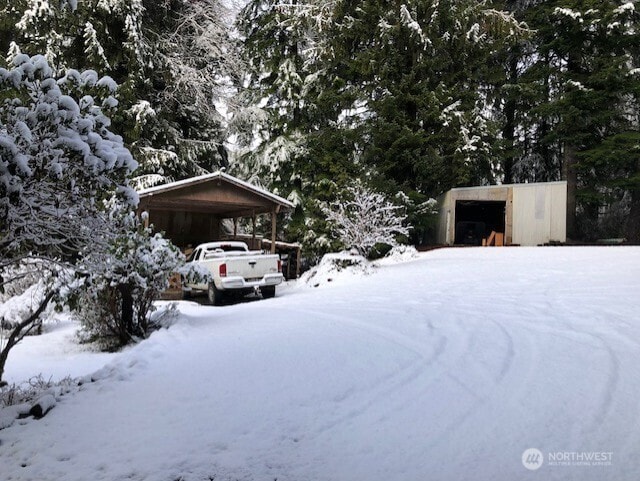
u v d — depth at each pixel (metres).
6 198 3.63
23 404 4.29
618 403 3.61
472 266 12.16
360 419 3.64
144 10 17.84
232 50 21.30
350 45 20.38
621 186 19.98
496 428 3.37
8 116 3.90
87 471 3.07
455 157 18.44
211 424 3.67
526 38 20.28
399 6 19.05
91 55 15.73
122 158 4.38
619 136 19.33
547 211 17.19
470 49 19.41
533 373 4.33
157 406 4.09
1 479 3.07
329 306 8.68
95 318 7.95
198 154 20.48
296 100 21.92
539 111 21.62
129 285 7.90
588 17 20.23
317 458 3.11
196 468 3.04
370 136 19.97
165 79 18.94
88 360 6.94
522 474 2.80
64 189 4.07
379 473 2.90
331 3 19.47
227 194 15.26
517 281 9.64
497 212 23.22
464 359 4.87
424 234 21.95
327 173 19.55
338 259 13.87
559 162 25.03
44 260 4.63
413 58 19.05
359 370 4.71
